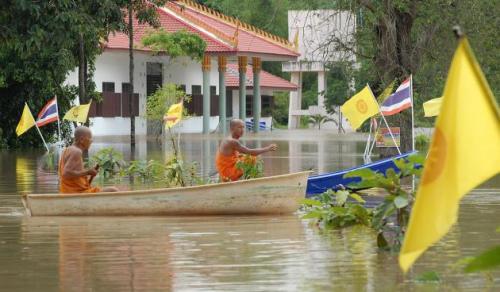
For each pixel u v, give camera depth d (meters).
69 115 56.09
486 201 32.22
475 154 11.51
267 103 121.38
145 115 82.88
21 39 41.25
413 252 11.20
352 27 57.78
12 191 37.03
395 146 53.53
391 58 54.97
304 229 25.06
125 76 90.94
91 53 66.62
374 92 58.44
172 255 21.14
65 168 28.33
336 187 31.66
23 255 21.31
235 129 29.94
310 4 60.44
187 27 91.81
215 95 104.62
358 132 106.19
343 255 20.92
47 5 41.00
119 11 47.81
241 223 26.34
